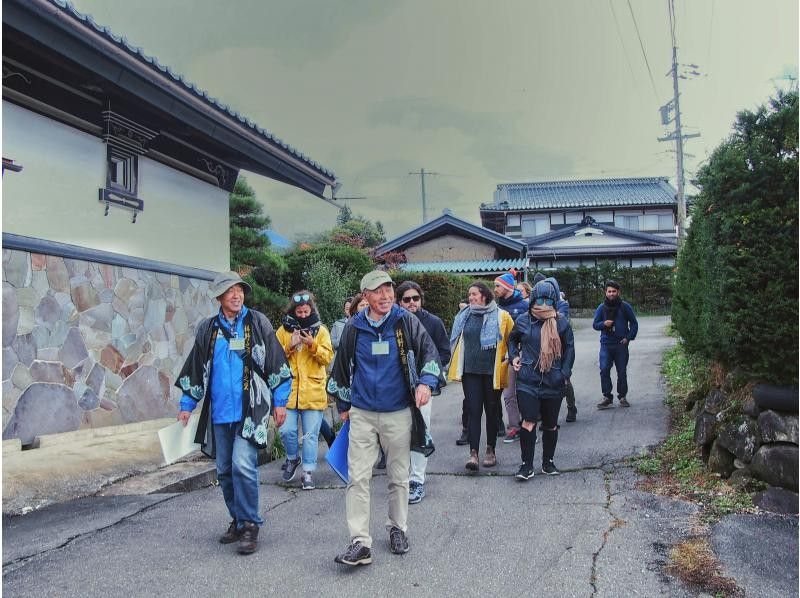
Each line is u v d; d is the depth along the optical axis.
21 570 3.93
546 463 5.82
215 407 4.29
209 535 4.54
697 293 6.55
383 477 6.12
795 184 4.44
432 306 16.94
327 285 14.57
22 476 5.36
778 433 4.51
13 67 6.98
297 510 5.14
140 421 8.45
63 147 7.67
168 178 9.63
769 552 3.83
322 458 7.02
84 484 5.54
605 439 6.88
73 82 7.62
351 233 43.62
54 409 7.12
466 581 3.71
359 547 3.91
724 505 4.54
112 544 4.35
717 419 5.14
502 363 6.08
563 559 3.96
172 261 9.62
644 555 3.95
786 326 4.36
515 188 51.47
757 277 4.48
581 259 40.12
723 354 5.12
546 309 5.68
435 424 8.64
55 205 7.52
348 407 4.26
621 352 8.51
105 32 6.45
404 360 4.15
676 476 5.34
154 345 8.94
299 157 10.47
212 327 4.34
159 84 7.41
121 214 8.59
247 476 4.22
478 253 27.75
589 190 49.31
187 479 5.80
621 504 4.88
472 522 4.68
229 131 8.91
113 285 8.25
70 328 7.47
